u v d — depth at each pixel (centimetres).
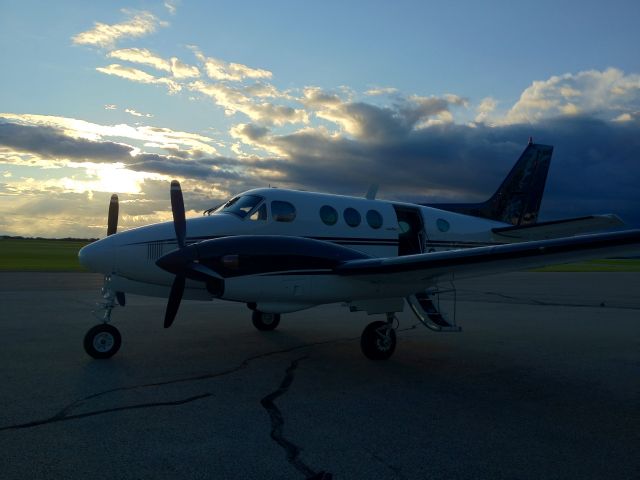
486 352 702
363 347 642
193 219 729
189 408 429
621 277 2786
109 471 303
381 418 415
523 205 1246
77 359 600
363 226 859
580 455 345
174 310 610
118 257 637
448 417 421
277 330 856
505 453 346
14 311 999
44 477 293
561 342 782
